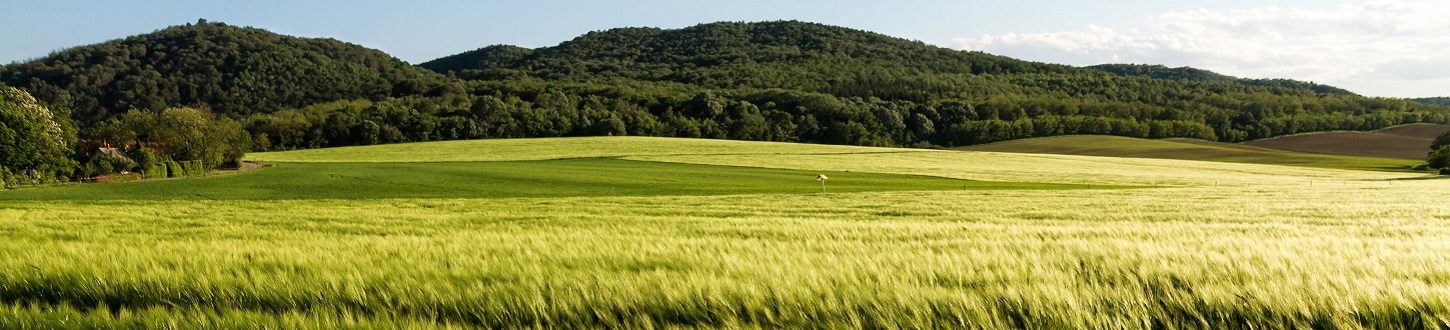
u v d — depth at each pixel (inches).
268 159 3476.9
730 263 260.1
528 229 503.2
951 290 206.4
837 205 1000.9
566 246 336.2
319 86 7017.7
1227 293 190.9
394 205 1015.6
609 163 3041.3
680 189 1904.5
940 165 2901.1
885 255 284.8
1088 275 235.9
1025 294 188.5
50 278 236.7
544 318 185.9
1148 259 261.0
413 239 379.2
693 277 220.2
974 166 2864.2
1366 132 4419.3
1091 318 169.8
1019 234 423.8
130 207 922.1
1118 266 247.1
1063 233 432.1
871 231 451.5
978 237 399.5
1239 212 803.4
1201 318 173.5
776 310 189.5
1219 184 2119.8
